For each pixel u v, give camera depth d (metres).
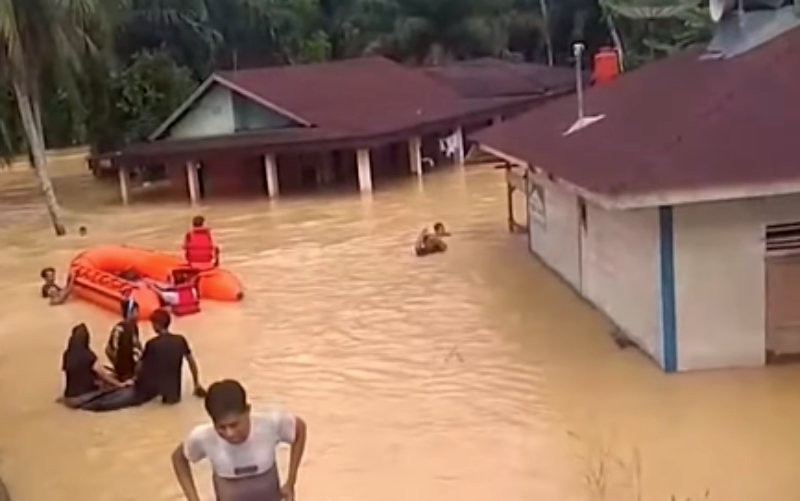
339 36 57.78
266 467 6.30
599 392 12.38
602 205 12.31
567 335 14.83
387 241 23.77
